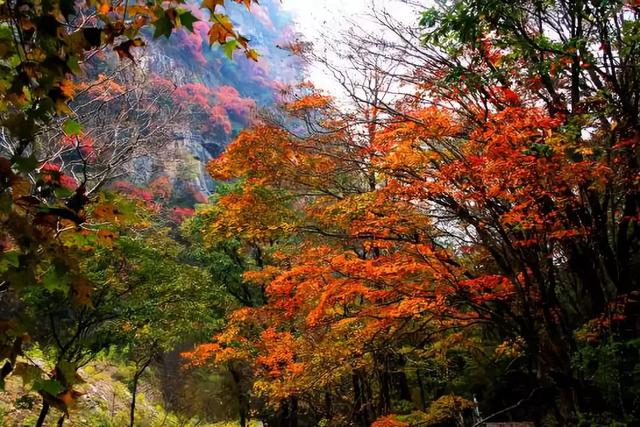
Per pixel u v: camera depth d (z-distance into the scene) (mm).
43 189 2064
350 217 8992
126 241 10453
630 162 7609
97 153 9516
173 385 21578
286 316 10414
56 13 2055
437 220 9602
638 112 7719
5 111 2146
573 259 8938
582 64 7473
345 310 10680
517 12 7074
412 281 8945
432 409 11625
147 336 12367
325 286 8867
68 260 1999
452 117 9211
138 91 11000
